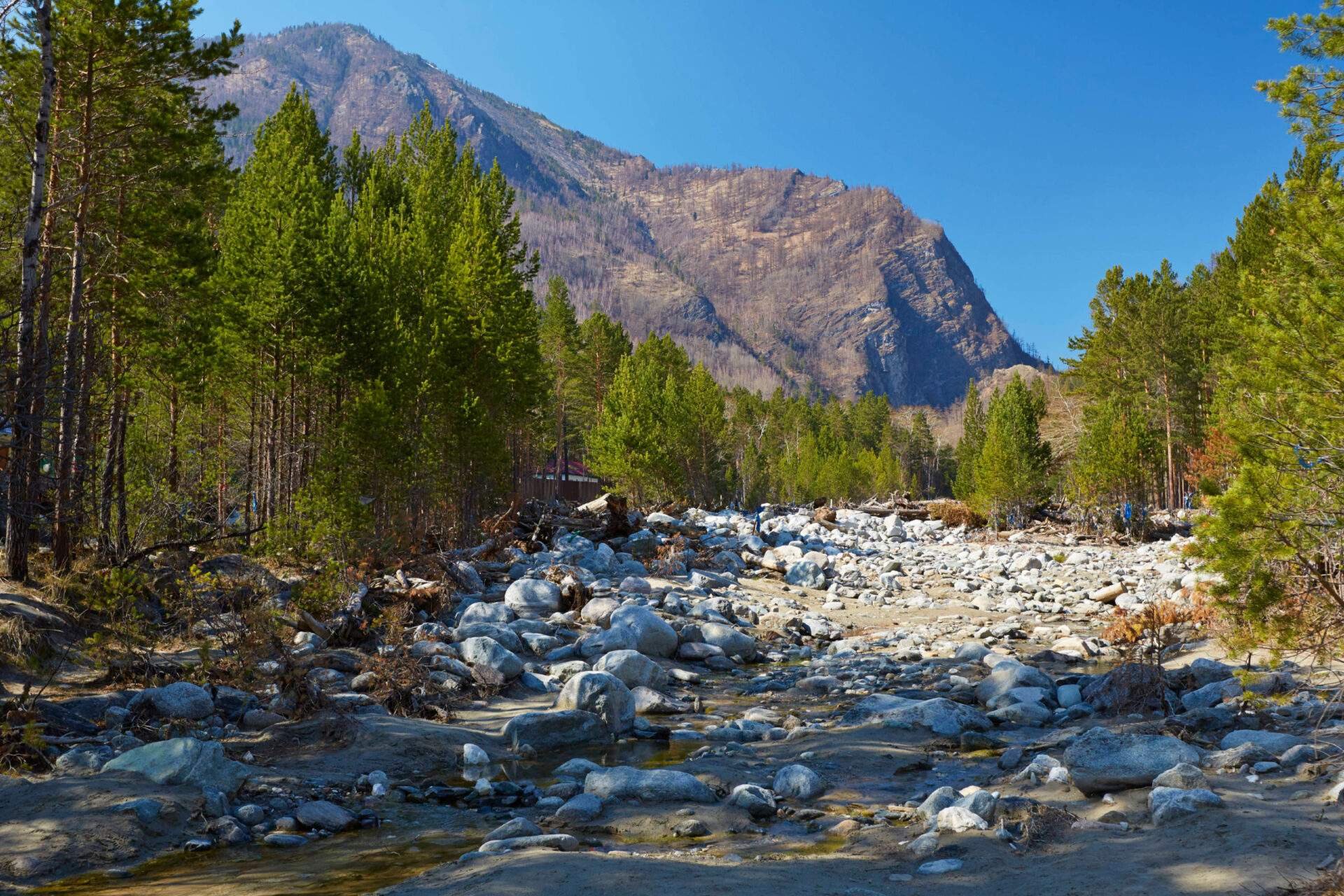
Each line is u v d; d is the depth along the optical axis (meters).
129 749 8.86
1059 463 59.44
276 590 16.53
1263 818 5.86
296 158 33.66
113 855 6.54
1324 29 13.79
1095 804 7.00
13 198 19.25
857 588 26.14
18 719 9.01
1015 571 29.95
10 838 6.57
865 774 8.89
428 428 26.28
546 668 14.33
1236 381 9.58
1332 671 8.73
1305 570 7.12
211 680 11.28
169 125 19.56
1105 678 11.77
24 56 18.19
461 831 7.36
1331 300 9.09
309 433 30.48
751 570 27.38
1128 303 56.75
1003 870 5.71
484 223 39.00
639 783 8.05
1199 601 16.06
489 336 34.34
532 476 56.12
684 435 62.34
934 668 15.08
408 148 51.56
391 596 16.98
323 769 8.95
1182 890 4.89
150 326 20.98
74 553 16.81
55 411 14.23
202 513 20.06
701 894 5.24
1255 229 40.12
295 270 26.77
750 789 7.93
